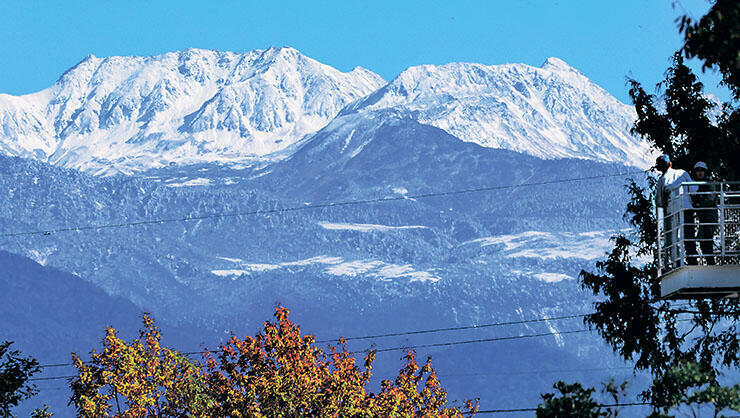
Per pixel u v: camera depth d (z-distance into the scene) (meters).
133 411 71.88
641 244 58.75
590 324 58.19
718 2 26.92
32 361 57.22
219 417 71.81
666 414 29.83
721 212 34.62
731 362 53.91
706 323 55.94
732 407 28.55
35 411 57.75
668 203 36.47
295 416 71.00
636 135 59.44
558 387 29.11
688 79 56.78
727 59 27.80
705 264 34.84
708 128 55.44
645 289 57.09
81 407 72.00
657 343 56.38
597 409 28.83
